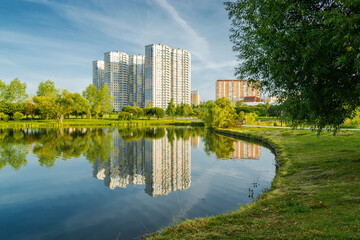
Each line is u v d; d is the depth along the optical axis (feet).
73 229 24.68
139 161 64.54
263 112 287.48
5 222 26.66
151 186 40.86
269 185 39.37
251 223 18.92
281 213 20.51
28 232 24.20
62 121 242.99
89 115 283.59
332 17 17.97
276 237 15.16
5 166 57.00
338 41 18.08
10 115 247.09
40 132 153.99
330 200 21.75
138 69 609.01
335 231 14.82
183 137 128.77
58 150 81.71
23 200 33.99
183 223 20.51
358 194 21.97
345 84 24.59
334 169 35.12
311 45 20.66
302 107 27.63
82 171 52.60
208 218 21.72
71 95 240.32
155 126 246.27
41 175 48.91
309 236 14.57
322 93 24.77
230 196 34.40
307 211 19.84
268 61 25.17
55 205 31.94
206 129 199.21
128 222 26.16
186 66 584.40
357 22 17.83
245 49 30.48
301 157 50.37
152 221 26.27
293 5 21.36
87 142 103.91
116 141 109.09
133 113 303.89
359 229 14.60
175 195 35.63
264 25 23.00
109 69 565.12
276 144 76.69
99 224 25.84
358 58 18.31
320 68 21.25
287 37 21.22
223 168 54.34
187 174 49.32
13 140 108.37
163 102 538.88
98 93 296.51
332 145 58.59
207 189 38.29
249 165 57.00
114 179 45.98
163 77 534.78
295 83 26.63
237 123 176.96
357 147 51.13
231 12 29.84
